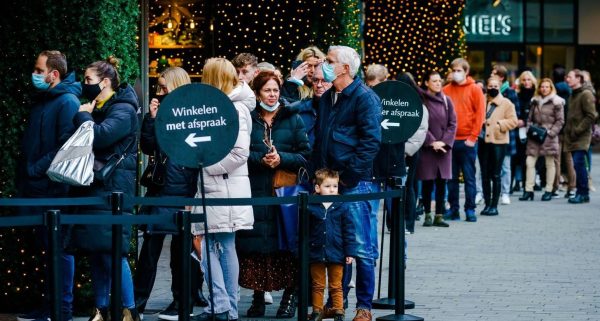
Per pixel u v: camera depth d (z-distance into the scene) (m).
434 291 10.74
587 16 38.84
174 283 9.55
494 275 11.70
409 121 10.10
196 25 16.66
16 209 9.11
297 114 9.53
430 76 15.39
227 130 7.74
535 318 9.41
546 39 38.50
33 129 8.92
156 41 16.67
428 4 22.80
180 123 7.69
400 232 9.10
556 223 16.47
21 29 9.48
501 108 17.39
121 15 9.80
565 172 21.41
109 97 8.80
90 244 8.36
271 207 9.26
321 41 16.30
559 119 19.70
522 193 21.56
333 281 9.04
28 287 9.73
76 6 9.44
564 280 11.41
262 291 9.70
